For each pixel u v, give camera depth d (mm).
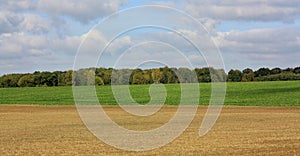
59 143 18828
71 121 28547
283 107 41375
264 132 22406
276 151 16734
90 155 16062
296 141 19266
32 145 18375
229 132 22453
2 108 41438
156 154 16219
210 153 16328
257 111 36500
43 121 28688
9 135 21609
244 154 16125
